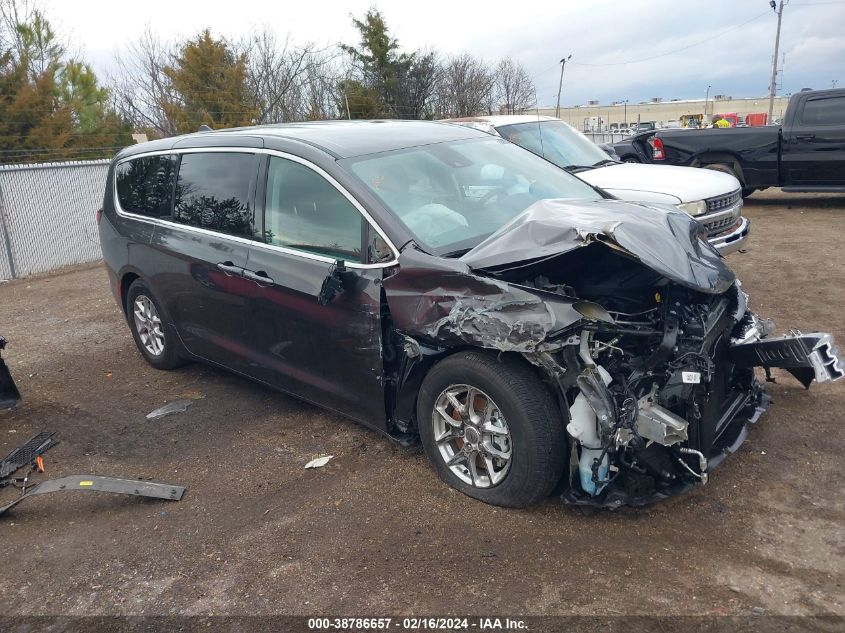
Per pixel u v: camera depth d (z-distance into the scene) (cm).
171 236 527
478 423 368
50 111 2578
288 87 3216
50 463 463
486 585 314
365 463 431
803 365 352
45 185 1196
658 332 339
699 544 332
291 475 425
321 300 388
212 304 498
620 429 319
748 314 416
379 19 3459
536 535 346
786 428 434
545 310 324
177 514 394
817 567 312
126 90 3244
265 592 322
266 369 473
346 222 409
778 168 1173
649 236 345
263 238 456
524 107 4197
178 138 559
